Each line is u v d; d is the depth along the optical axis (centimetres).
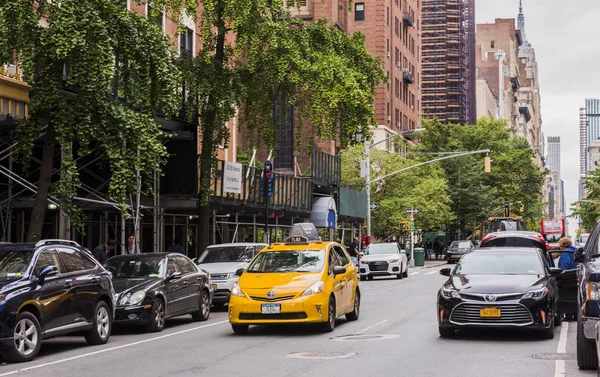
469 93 15200
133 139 1939
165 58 2053
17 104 1895
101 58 1848
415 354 1327
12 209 2620
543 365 1199
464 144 8050
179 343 1568
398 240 7181
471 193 7388
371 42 8162
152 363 1288
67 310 1458
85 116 1861
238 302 1648
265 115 2939
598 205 10388
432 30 14462
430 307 2269
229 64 2936
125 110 1934
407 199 6259
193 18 2653
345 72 2797
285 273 1700
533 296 1489
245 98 2905
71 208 1883
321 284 1662
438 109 14438
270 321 1630
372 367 1192
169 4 2641
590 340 1062
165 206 3017
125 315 1730
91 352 1450
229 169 3216
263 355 1352
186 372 1181
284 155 7181
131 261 1905
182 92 2773
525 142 8406
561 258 1991
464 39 14838
